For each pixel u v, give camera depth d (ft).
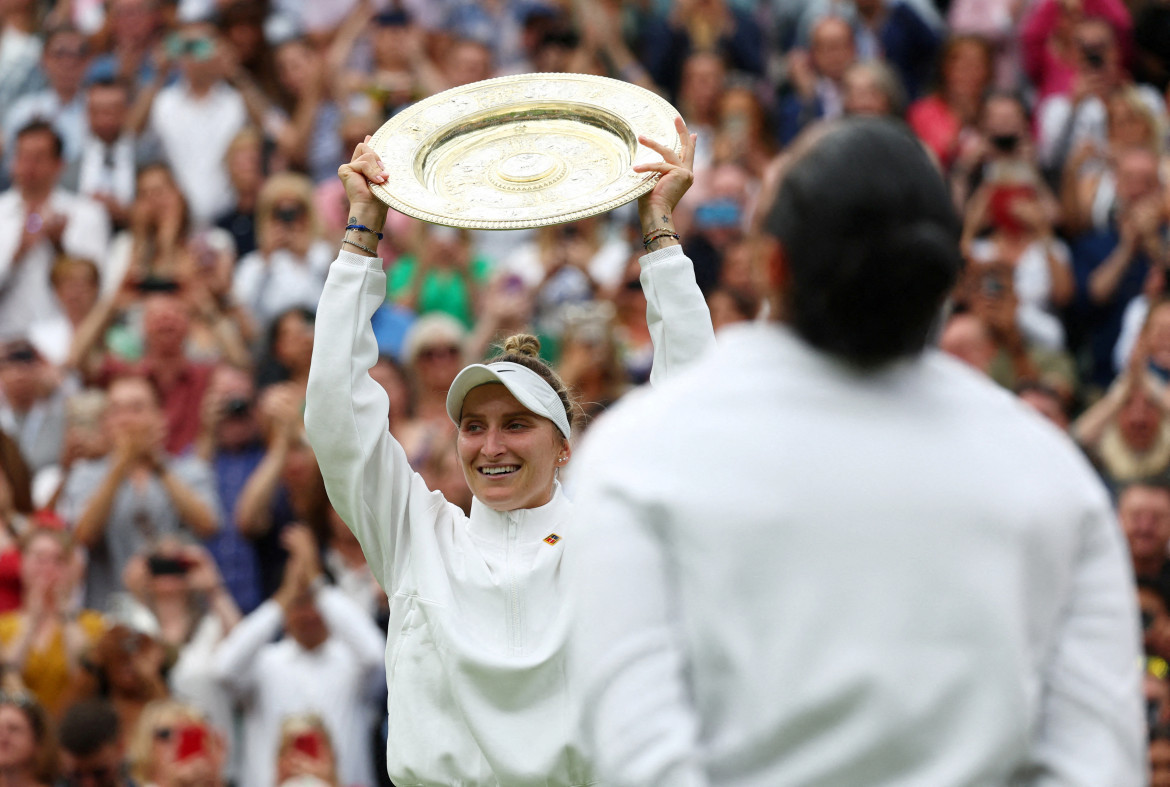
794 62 128.98
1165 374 99.66
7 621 81.92
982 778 22.34
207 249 110.22
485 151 39.78
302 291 111.34
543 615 37.06
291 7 141.79
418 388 97.19
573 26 136.36
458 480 86.89
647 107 39.60
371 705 82.28
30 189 116.26
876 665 22.26
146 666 79.10
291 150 123.95
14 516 90.99
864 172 23.53
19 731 72.49
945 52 125.70
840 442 23.08
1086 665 23.63
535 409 38.42
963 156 117.08
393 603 38.50
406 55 128.06
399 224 115.44
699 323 37.88
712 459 23.08
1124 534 82.69
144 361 101.76
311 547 82.48
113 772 73.72
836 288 23.36
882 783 22.38
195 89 124.57
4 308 113.91
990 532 22.91
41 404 101.76
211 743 74.08
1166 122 129.29
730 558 22.71
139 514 89.51
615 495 23.26
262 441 94.32
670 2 137.39
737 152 119.34
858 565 22.57
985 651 22.50
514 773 35.50
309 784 73.61
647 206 38.55
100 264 117.29
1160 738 70.95
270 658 80.84
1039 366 105.60
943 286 23.71
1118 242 112.47
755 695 22.49
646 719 22.36
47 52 133.28
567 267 105.40
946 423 23.58
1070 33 131.13
